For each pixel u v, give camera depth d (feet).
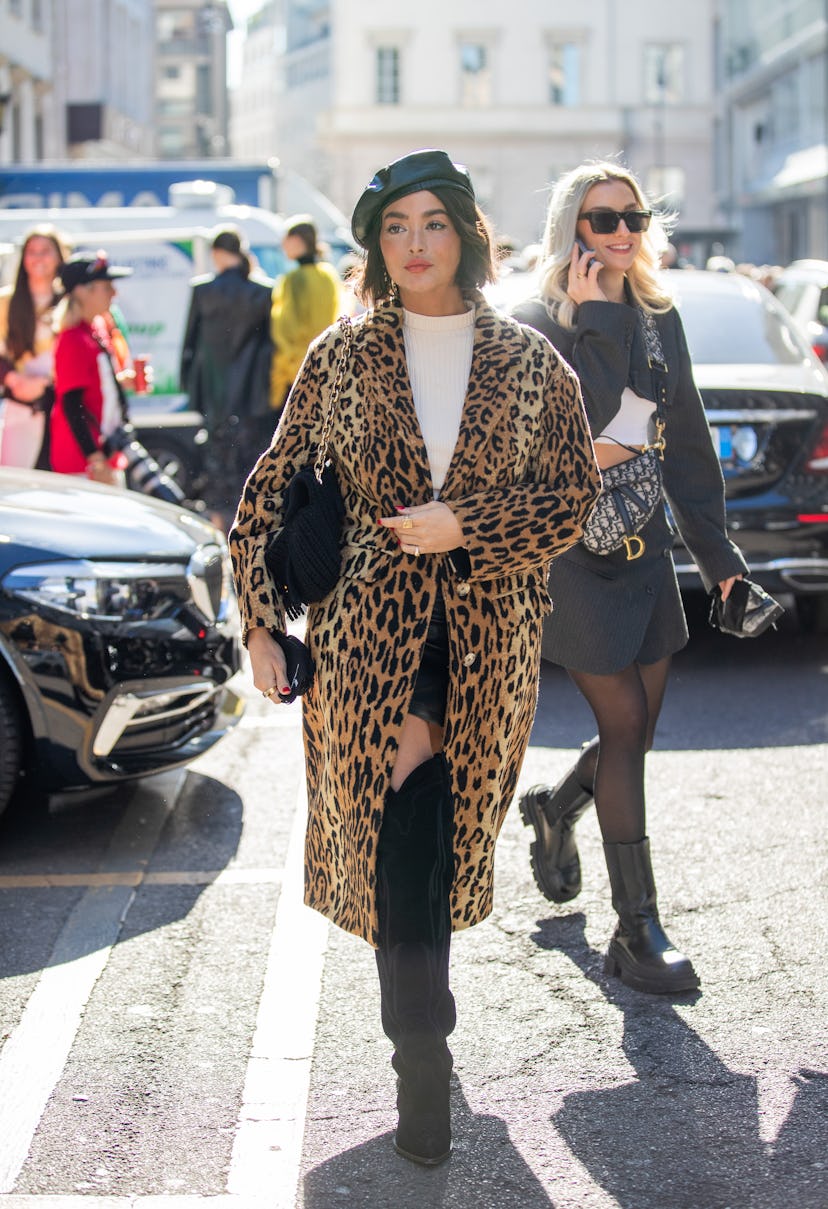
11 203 67.10
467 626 10.07
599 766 12.93
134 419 44.06
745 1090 11.03
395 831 9.98
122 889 15.26
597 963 13.29
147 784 19.03
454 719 10.14
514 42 198.18
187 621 16.98
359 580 10.07
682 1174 9.93
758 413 23.93
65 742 16.12
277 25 499.10
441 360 10.19
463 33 197.36
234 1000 12.67
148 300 44.24
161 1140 10.41
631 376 12.45
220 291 35.42
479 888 10.60
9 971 13.26
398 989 9.91
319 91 388.98
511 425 10.12
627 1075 11.30
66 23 138.92
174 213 47.57
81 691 16.10
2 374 23.98
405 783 10.15
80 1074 11.39
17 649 15.93
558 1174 9.94
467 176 10.08
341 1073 11.37
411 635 9.98
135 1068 11.48
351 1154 10.21
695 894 14.89
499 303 24.77
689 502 13.28
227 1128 10.57
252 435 36.01
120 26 152.46
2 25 103.60
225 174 66.74
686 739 20.75
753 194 163.53
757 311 26.94
